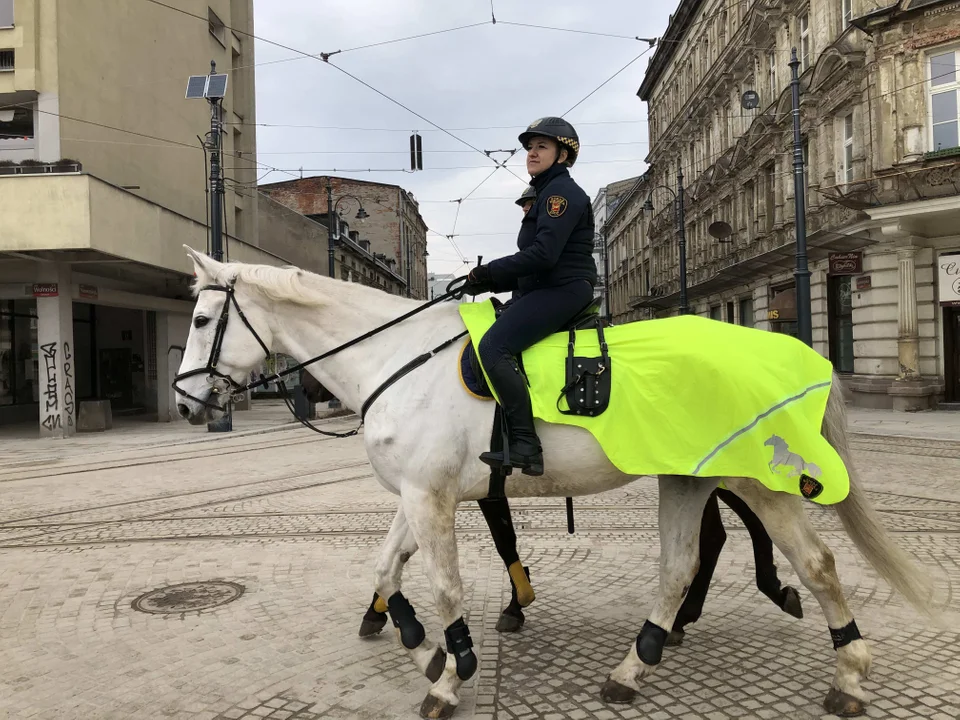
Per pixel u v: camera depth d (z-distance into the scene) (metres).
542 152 3.31
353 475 9.83
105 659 3.70
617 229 57.91
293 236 35.59
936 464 9.54
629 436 2.99
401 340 3.41
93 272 18.55
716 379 2.95
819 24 21.41
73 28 17.67
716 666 3.47
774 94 25.69
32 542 6.37
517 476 3.18
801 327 16.59
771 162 25.70
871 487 7.95
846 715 2.92
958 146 17.16
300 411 19.41
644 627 3.19
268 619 4.25
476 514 7.06
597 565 5.21
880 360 18.70
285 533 6.43
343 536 6.26
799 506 3.04
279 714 3.07
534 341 3.14
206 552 5.82
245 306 3.53
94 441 15.88
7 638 4.04
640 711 3.04
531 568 5.16
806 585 3.04
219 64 25.92
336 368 3.52
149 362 22.62
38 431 18.52
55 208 15.12
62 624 4.24
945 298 17.64
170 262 18.39
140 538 6.39
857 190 18.47
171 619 4.27
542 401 3.04
